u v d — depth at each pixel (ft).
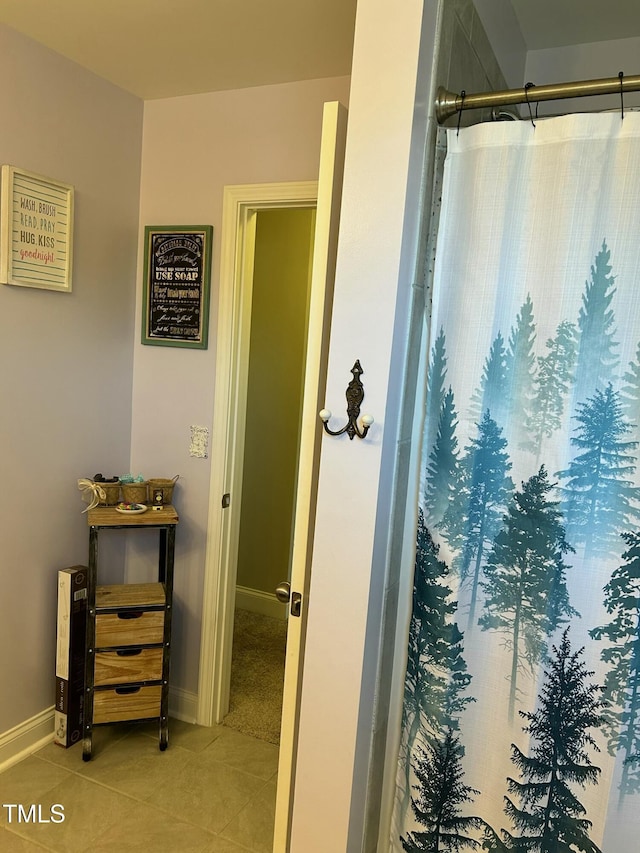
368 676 4.85
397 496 4.96
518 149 4.54
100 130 8.05
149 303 8.79
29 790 7.29
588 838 4.80
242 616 12.66
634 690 4.62
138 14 6.37
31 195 7.18
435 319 4.90
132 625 7.83
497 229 4.60
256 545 12.74
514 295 4.69
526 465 4.76
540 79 7.11
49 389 7.78
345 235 4.50
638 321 4.39
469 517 4.91
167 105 8.50
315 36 6.58
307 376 4.94
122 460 9.07
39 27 6.74
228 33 6.64
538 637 4.81
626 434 4.48
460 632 5.04
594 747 4.74
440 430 4.95
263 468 12.46
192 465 8.73
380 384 4.48
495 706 5.02
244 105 7.99
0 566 7.37
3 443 7.25
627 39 6.69
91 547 7.56
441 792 5.17
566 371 4.57
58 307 7.78
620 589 4.58
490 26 5.74
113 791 7.37
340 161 4.79
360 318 4.51
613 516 4.56
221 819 7.04
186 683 9.02
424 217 4.72
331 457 4.68
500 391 4.79
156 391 8.91
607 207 4.37
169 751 8.21
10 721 7.70
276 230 11.89
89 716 7.79
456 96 4.60
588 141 4.34
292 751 5.29
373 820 5.44
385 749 5.49
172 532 7.94
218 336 8.37
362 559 4.63
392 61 4.28
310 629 4.85
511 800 4.99
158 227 8.59
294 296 11.84
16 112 6.95
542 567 4.76
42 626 8.02
